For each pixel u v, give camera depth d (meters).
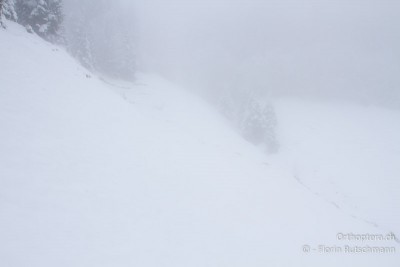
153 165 13.92
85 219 8.93
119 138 14.31
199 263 9.70
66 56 24.72
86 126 13.55
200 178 15.43
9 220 7.47
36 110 12.42
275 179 21.95
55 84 15.52
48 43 25.42
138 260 8.60
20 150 9.90
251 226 13.41
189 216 11.89
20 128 10.89
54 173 9.87
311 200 21.27
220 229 12.07
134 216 10.22
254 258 11.23
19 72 14.48
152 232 10.01
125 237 9.17
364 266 14.36
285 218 15.95
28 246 7.15
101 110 15.95
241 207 14.65
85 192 9.92
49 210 8.48
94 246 8.27
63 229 8.20
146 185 12.18
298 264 12.13
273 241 13.04
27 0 27.39
